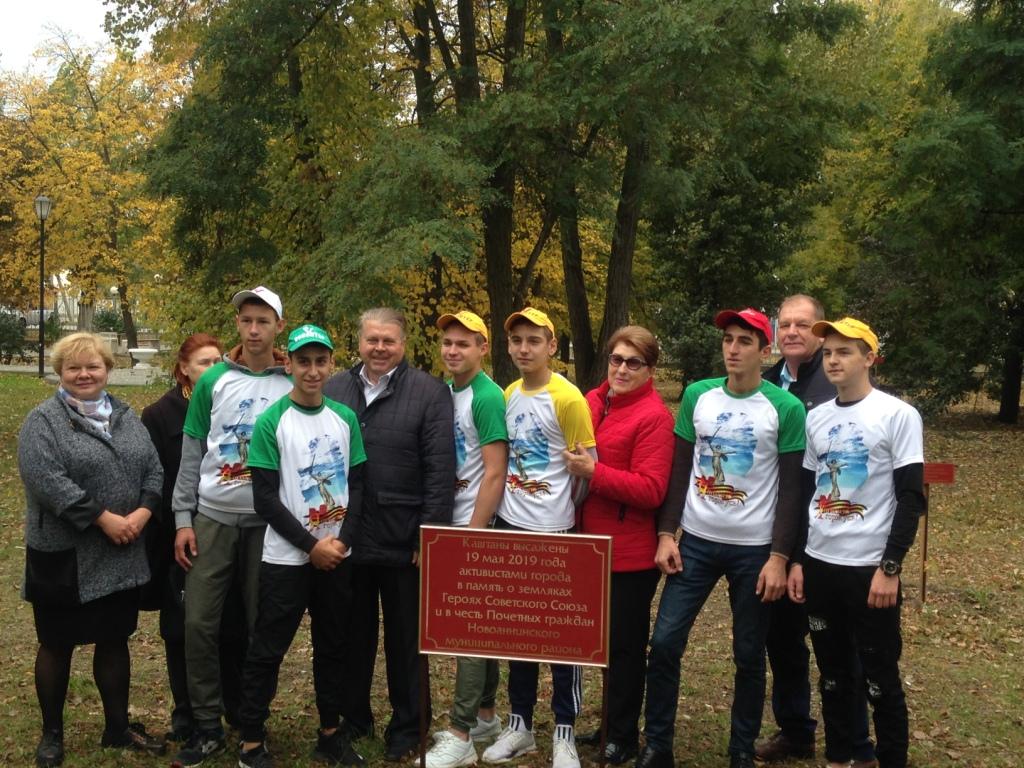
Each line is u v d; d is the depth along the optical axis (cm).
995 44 2008
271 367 500
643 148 1583
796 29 1684
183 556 491
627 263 1800
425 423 490
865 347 456
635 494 474
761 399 471
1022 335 2464
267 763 470
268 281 1686
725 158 1720
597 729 557
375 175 1448
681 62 1389
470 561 436
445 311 1903
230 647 532
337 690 486
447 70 1725
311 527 466
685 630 476
